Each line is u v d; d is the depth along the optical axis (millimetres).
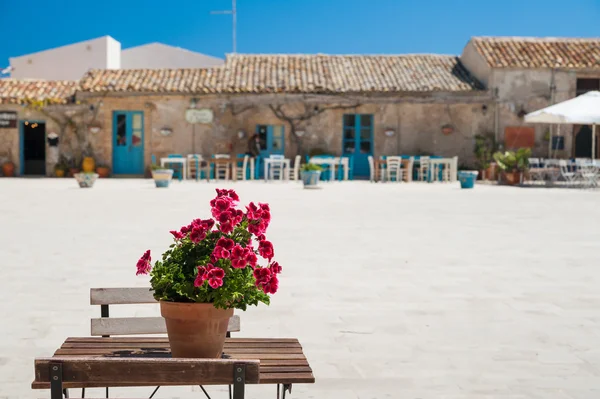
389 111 30609
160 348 3385
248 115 30578
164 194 20453
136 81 31109
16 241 10516
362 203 17828
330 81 31000
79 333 5488
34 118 31031
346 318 6031
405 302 6660
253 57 33656
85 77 31625
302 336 5453
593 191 23219
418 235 11625
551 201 18969
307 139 30750
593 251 9984
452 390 4234
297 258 9148
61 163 31031
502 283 7617
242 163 30469
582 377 4492
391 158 28547
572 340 5371
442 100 30312
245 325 5773
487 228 12711
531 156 30422
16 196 19375
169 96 30562
